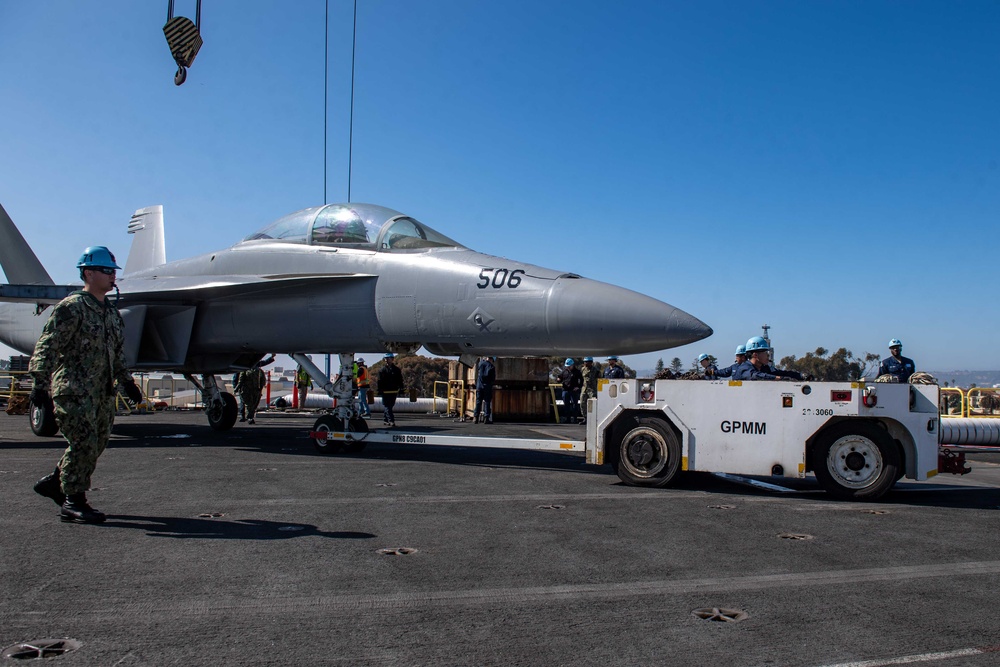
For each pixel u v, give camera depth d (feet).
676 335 25.32
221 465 28.84
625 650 10.30
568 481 25.85
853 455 23.04
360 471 27.66
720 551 15.85
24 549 15.37
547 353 28.19
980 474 31.73
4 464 28.30
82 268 18.17
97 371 17.78
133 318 34.53
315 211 35.09
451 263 30.07
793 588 13.26
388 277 31.09
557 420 65.72
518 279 28.17
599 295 26.45
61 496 18.47
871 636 10.91
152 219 62.59
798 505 21.77
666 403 24.58
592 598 12.57
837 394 22.94
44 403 38.42
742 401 23.85
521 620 11.46
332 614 11.65
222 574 13.71
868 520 19.60
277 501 21.07
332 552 15.39
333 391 33.83
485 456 33.76
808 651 10.32
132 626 11.03
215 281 33.27
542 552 15.57
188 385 110.42
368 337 31.71
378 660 9.88
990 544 16.92
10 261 52.85
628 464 24.97
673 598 12.62
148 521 18.17
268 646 10.32
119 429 46.52
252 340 34.88
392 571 14.05
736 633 11.00
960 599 12.73
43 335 17.31
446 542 16.38
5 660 9.70
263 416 65.31
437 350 31.19
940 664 9.93
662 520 19.11
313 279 31.68
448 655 10.07
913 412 23.02
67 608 11.78
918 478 22.79
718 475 28.99
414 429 51.70
